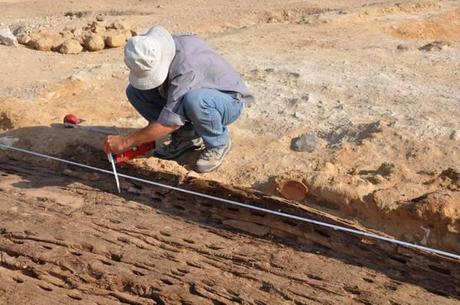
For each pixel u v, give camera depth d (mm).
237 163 4676
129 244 3963
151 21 10422
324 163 4574
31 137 5051
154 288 3631
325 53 7090
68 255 3881
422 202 3947
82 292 3660
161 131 4258
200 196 4254
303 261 3814
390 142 4734
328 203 4234
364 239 3848
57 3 12656
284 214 4000
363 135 4875
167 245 3957
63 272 3775
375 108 5379
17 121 5293
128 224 4129
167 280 3684
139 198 4406
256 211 4102
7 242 4004
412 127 4941
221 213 4184
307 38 7844
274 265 3783
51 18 11141
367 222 4098
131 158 4570
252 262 3803
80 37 7965
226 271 3758
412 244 3779
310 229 3965
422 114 5223
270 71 6305
